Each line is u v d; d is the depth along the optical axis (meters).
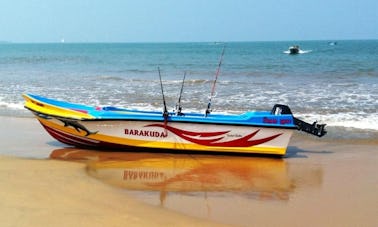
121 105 15.98
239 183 7.81
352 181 7.89
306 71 31.31
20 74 30.47
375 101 16.19
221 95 18.45
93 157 9.39
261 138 9.76
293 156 9.89
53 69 36.81
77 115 9.71
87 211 6.02
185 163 9.16
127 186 7.47
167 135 9.77
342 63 39.75
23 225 5.43
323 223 5.97
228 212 6.32
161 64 43.22
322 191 7.35
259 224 5.89
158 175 8.23
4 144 10.35
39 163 8.54
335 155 9.88
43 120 9.91
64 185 7.17
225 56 61.22
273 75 28.52
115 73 31.75
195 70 33.94
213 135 9.76
